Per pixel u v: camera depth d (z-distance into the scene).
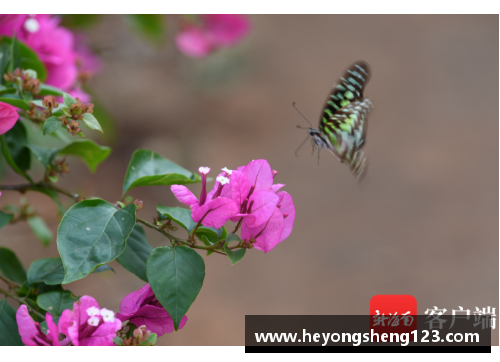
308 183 5.57
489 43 7.29
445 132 6.09
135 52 5.91
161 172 1.30
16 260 1.39
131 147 5.40
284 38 7.47
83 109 1.03
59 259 1.19
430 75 6.88
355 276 4.50
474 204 5.27
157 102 5.84
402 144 5.95
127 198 1.20
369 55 7.22
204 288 4.32
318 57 7.18
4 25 1.49
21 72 1.28
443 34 7.54
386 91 6.62
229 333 3.88
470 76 6.84
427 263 4.65
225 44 2.62
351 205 5.32
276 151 5.86
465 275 4.49
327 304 4.21
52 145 2.13
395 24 7.79
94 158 1.50
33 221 1.79
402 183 5.52
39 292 1.15
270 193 1.02
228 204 0.98
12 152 1.37
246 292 4.32
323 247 4.84
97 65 2.30
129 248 1.15
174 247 0.99
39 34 1.54
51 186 1.38
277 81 6.76
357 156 1.42
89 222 0.99
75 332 0.88
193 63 6.41
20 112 1.30
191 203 1.01
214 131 5.89
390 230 5.01
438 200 5.32
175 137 5.65
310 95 6.58
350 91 1.38
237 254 1.02
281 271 4.57
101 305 3.66
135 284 3.92
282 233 1.07
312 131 1.40
